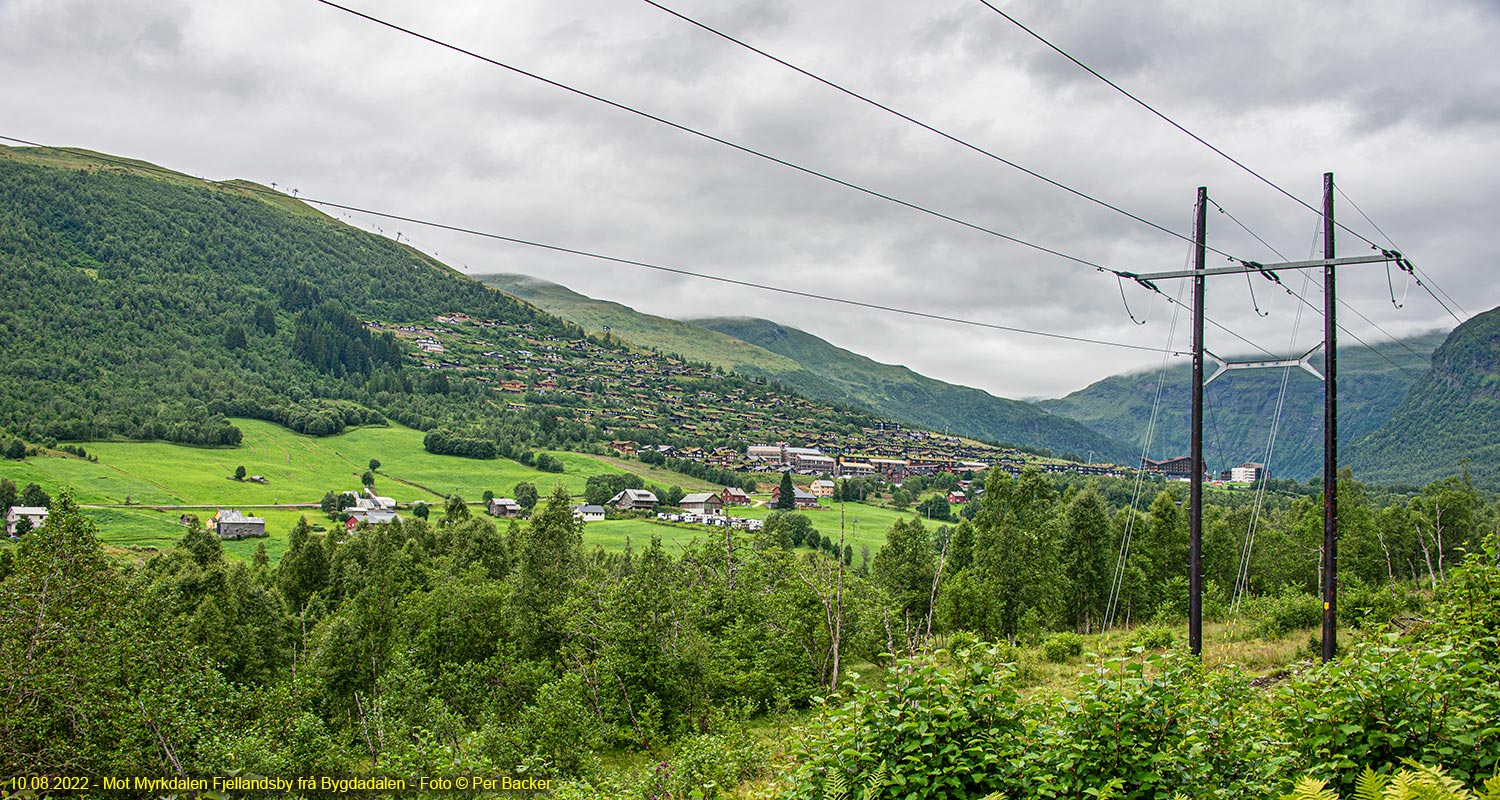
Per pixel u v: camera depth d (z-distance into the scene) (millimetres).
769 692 47656
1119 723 10312
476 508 176750
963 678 11633
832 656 48812
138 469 169500
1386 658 11234
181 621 46469
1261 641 45500
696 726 41312
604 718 41969
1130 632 57906
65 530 31797
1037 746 10797
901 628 54250
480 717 43062
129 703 29703
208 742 30422
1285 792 10531
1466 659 12984
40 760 27469
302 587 78688
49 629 29578
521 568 56562
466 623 54219
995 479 63719
